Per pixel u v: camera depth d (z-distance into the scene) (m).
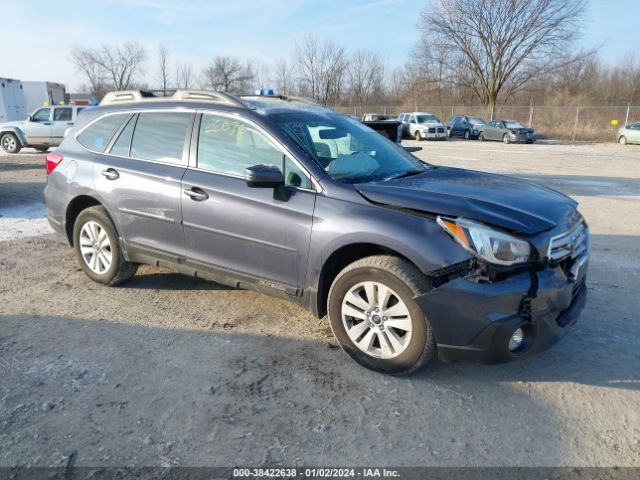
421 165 4.32
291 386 3.21
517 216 3.08
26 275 5.18
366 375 3.34
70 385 3.19
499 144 27.91
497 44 42.88
